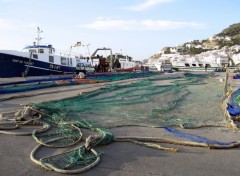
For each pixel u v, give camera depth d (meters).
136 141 7.12
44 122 8.70
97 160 5.76
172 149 6.58
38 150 6.46
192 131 8.48
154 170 5.54
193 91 19.72
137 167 5.66
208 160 6.10
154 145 6.82
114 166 5.68
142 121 9.62
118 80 30.50
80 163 5.70
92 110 11.34
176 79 33.31
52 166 5.41
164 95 16.80
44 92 17.83
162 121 9.66
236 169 5.67
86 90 18.97
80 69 41.72
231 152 6.62
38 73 36.03
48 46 38.47
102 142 6.83
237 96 14.75
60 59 38.62
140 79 32.34
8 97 14.81
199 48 173.88
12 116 9.53
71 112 10.68
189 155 6.37
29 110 9.32
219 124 9.28
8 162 5.83
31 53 35.22
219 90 20.39
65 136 7.42
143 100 14.37
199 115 10.96
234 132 8.38
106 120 9.66
